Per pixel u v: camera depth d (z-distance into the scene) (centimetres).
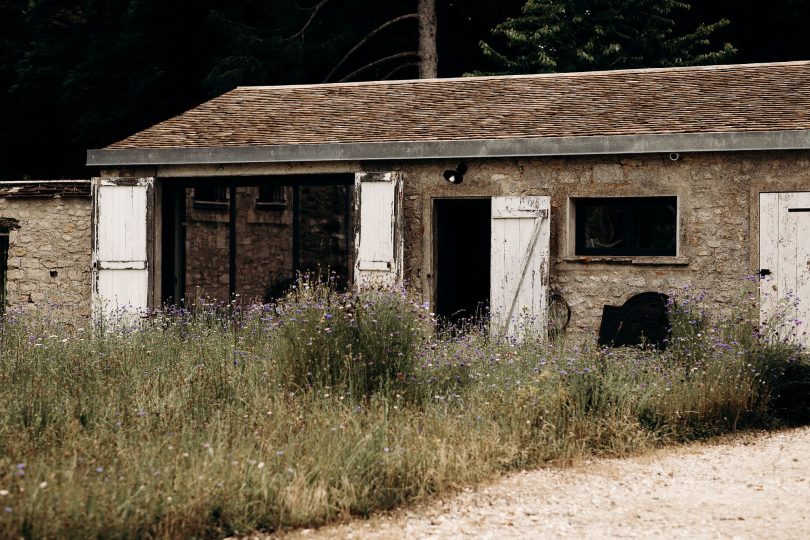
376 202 1427
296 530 627
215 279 1977
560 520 649
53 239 1593
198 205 1930
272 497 648
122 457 673
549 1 2220
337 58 2427
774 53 2317
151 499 609
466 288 1642
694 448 875
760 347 1053
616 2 2214
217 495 630
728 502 696
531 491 718
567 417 873
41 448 726
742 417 966
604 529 629
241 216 2052
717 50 2283
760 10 2270
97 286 1523
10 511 554
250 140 1495
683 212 1316
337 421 779
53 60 2619
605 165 1350
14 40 2681
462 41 2508
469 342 1147
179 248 1571
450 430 800
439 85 1636
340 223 2300
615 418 882
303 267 2231
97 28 2575
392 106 1570
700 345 1055
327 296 1031
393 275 1419
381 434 755
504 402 883
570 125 1383
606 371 976
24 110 2698
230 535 616
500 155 1371
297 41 2320
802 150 1269
